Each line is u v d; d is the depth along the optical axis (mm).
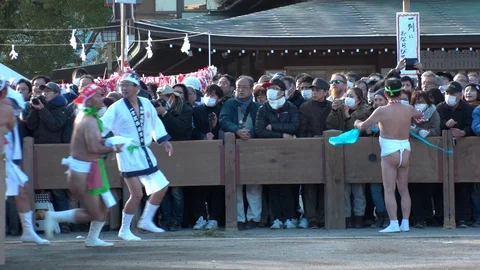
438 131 36594
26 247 31234
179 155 36375
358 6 82500
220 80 40000
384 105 36281
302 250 29766
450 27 73250
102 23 129000
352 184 37000
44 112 36438
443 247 30172
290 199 37188
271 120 36656
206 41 71438
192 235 35031
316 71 74875
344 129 36969
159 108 36344
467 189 37031
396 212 35156
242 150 36375
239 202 36844
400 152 34531
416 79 46094
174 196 36719
